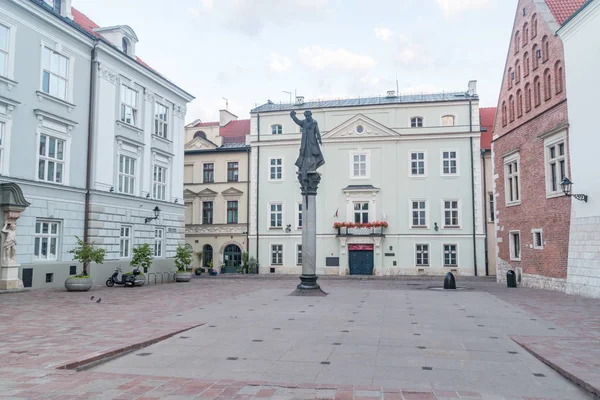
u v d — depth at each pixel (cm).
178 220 3531
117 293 2247
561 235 2409
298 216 4494
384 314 1507
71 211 2550
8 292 2103
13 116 2227
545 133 2552
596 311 1611
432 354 980
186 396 707
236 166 4697
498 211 3253
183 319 1392
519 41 2923
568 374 812
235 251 4647
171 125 3484
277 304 1764
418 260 4253
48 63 2442
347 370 862
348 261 4316
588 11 2142
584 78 2197
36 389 724
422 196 4278
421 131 4303
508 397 721
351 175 4391
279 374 837
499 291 2488
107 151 2794
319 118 4509
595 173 2109
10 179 2184
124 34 3042
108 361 924
